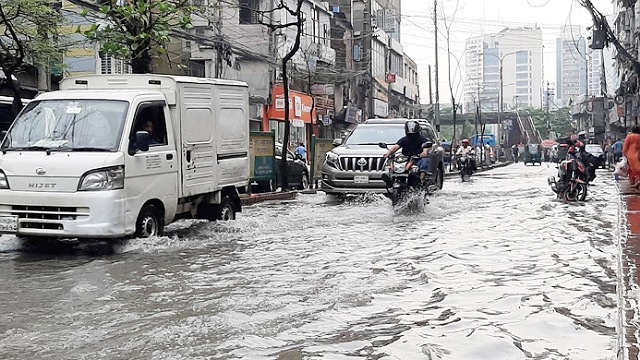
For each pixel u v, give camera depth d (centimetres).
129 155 1038
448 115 9850
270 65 3544
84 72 2872
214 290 777
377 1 6481
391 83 6134
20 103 1622
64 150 1032
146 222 1090
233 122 1351
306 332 608
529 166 5922
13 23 1934
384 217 1495
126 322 643
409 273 865
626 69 4644
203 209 1312
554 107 11081
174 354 546
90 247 1084
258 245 1111
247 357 538
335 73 4431
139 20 1539
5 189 1017
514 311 662
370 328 619
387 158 1633
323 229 1304
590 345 554
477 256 980
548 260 937
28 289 786
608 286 769
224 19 3138
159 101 1130
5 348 565
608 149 5012
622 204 1573
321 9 4581
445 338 579
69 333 607
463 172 3042
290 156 2530
